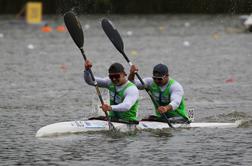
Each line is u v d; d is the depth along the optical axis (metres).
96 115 70.25
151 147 52.88
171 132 59.25
